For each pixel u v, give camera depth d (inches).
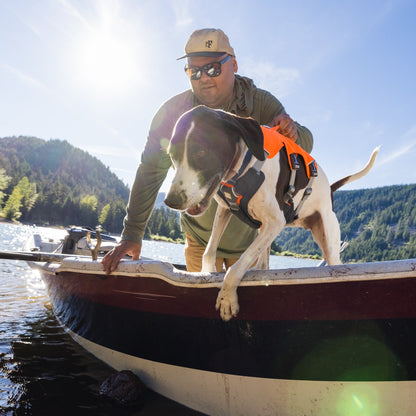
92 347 55.8
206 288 37.0
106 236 116.0
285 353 34.1
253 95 52.3
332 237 45.3
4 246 270.8
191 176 29.3
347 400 32.7
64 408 39.6
